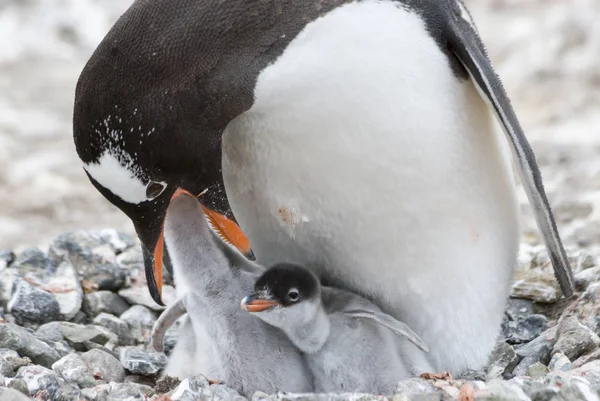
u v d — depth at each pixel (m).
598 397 9.00
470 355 10.94
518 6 32.34
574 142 22.58
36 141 24.97
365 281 10.45
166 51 9.38
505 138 10.87
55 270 13.01
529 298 12.55
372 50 9.44
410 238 10.13
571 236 15.99
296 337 9.75
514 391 8.92
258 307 9.48
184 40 9.40
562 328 11.12
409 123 9.63
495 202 10.55
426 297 10.48
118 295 13.03
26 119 26.16
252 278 10.05
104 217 20.48
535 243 15.38
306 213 10.09
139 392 9.88
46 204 20.98
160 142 9.41
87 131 9.37
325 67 9.34
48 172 22.58
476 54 9.84
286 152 9.72
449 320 10.65
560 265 10.80
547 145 22.22
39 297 12.36
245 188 10.20
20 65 30.47
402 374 9.96
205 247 9.95
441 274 10.40
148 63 9.34
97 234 13.70
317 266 10.60
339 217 10.04
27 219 20.31
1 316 12.22
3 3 33.09
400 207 9.97
